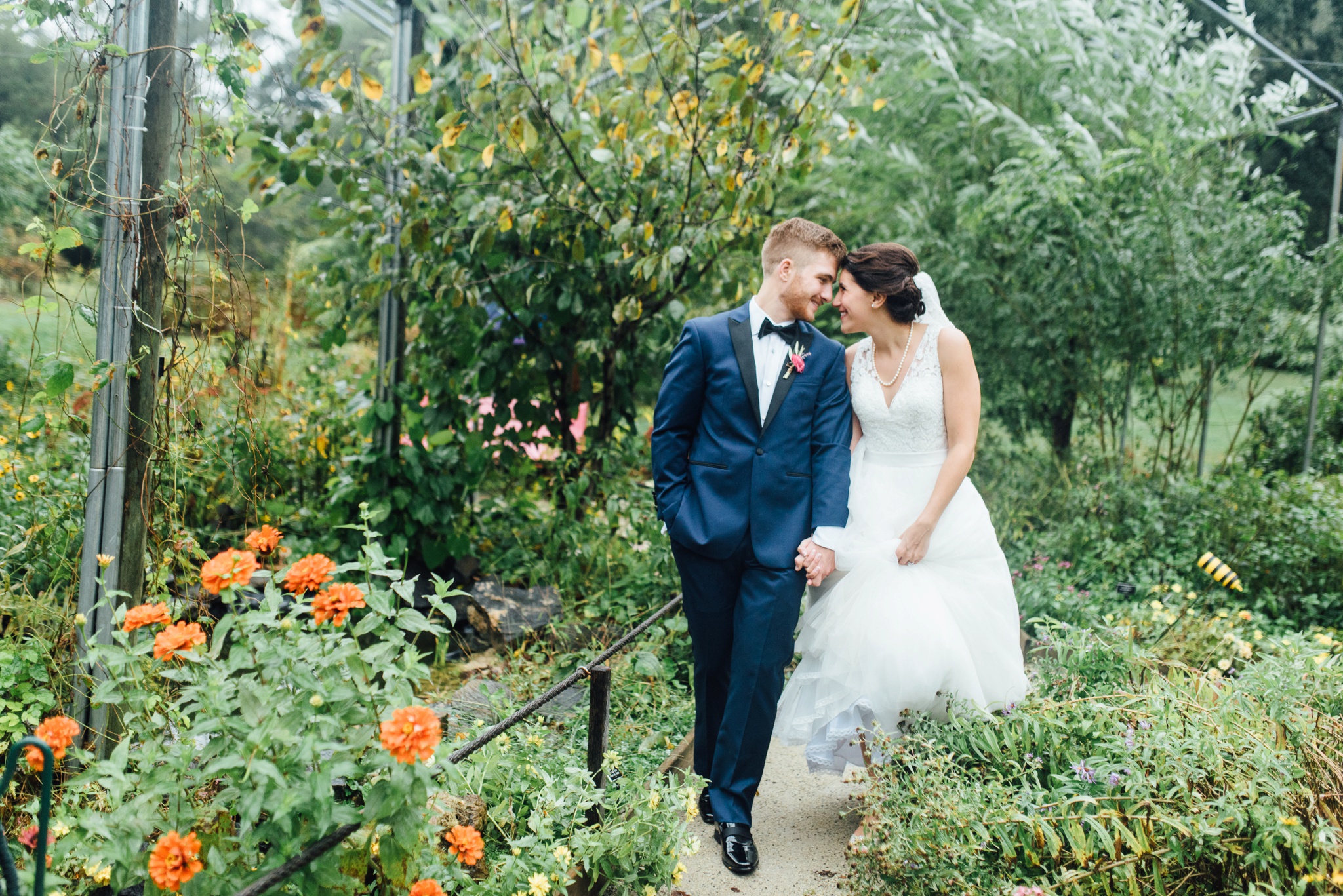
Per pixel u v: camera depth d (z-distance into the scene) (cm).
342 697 156
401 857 162
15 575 286
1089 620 370
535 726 268
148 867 147
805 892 227
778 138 386
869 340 278
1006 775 230
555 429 454
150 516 240
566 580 394
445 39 394
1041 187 514
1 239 537
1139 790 199
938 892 199
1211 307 529
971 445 259
